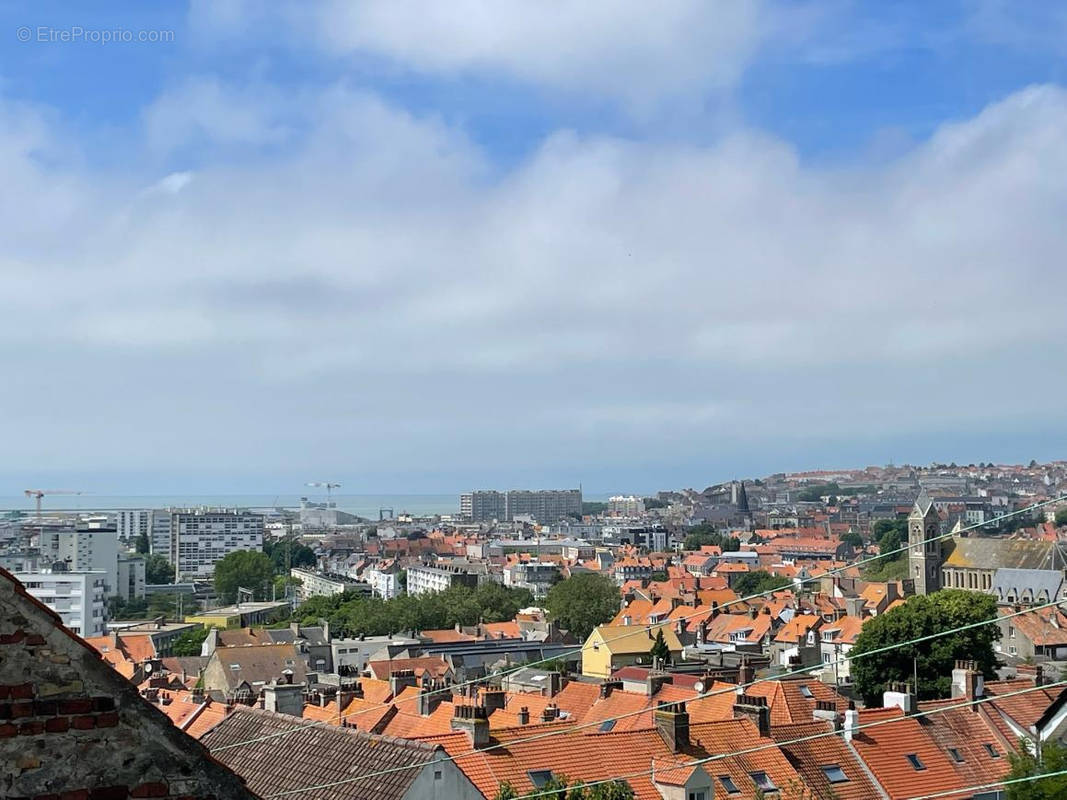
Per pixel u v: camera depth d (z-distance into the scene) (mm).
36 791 16203
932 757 67125
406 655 185125
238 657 158375
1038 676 90125
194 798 17062
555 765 56406
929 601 128125
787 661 139625
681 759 59156
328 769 47688
